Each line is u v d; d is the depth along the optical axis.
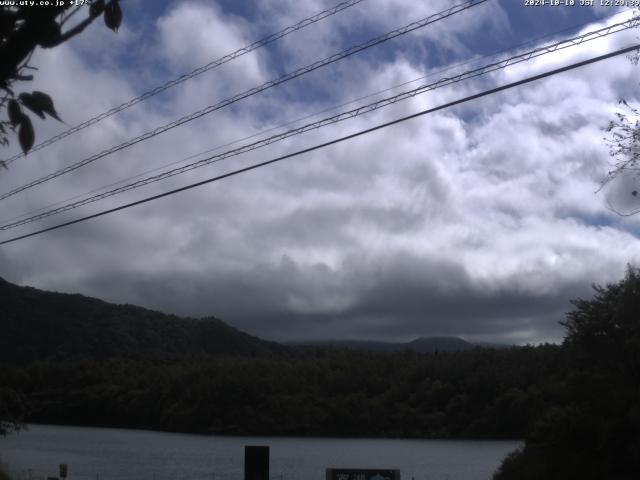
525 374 111.00
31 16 3.81
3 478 37.00
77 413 128.25
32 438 107.00
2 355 151.75
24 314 170.12
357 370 136.50
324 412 125.38
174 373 135.62
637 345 30.88
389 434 120.44
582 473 30.34
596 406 31.47
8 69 3.80
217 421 123.88
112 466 72.00
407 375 132.50
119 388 131.88
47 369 134.12
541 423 32.78
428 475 65.69
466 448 96.19
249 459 19.23
